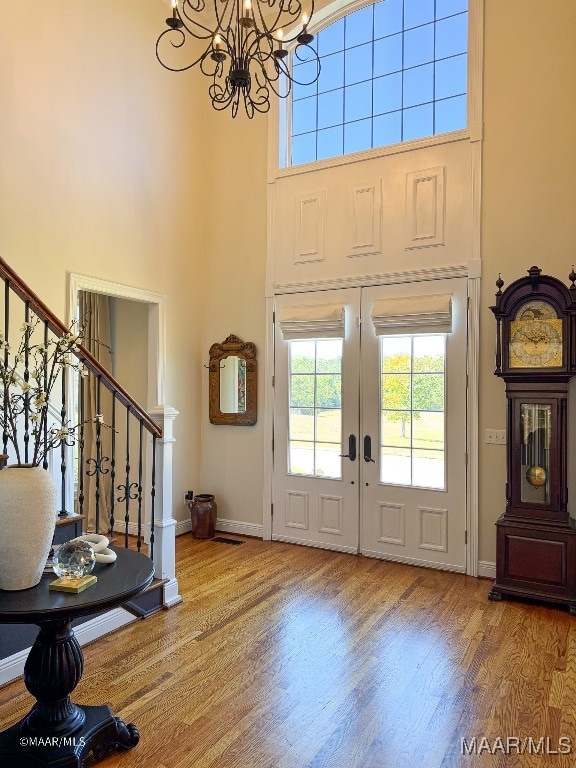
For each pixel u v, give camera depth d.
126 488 3.29
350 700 2.43
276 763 2.02
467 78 4.17
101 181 4.30
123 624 3.15
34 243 3.78
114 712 2.32
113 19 4.41
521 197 3.95
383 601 3.57
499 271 4.02
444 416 4.20
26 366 2.67
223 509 5.29
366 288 4.54
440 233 4.23
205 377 5.41
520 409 3.64
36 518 1.80
